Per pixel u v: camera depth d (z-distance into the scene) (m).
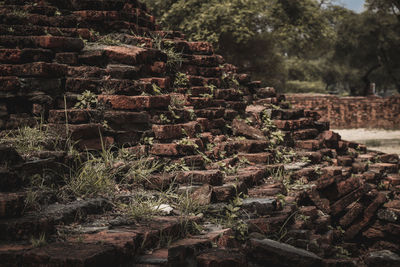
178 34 7.11
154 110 4.85
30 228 2.66
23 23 5.27
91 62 5.06
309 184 5.10
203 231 3.36
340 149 7.44
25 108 4.54
